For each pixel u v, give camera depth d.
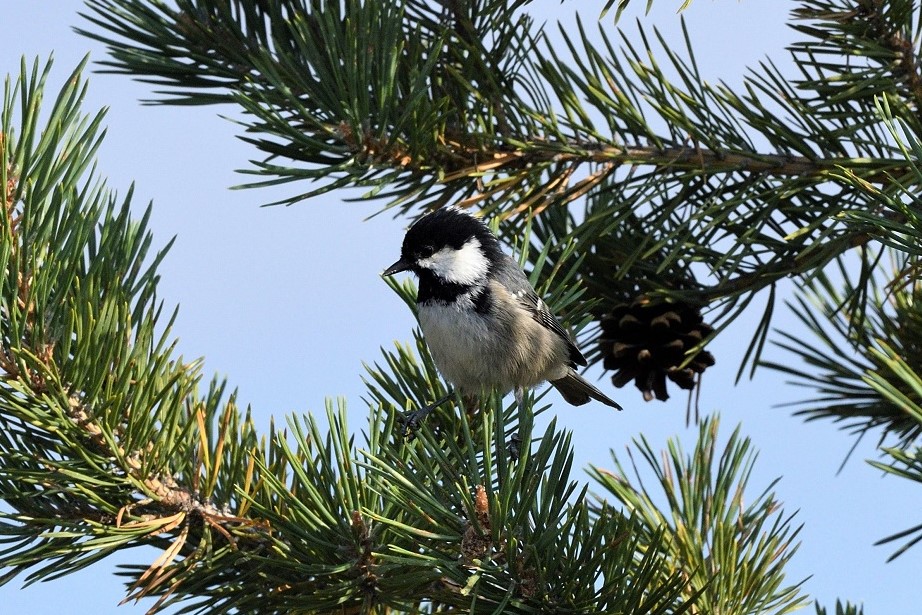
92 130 5.34
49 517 5.41
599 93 7.39
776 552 6.06
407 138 7.25
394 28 6.77
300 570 5.30
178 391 5.61
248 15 7.45
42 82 5.23
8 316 5.22
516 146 7.55
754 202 7.45
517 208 7.46
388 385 6.81
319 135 7.14
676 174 7.39
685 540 6.24
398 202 7.15
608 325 8.16
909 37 7.10
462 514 5.24
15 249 5.13
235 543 5.42
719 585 5.95
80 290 5.23
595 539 5.09
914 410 3.29
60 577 5.09
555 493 5.10
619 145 7.52
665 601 5.11
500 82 7.69
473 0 7.78
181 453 5.66
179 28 7.45
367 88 6.82
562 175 7.56
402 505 5.10
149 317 5.53
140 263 5.63
